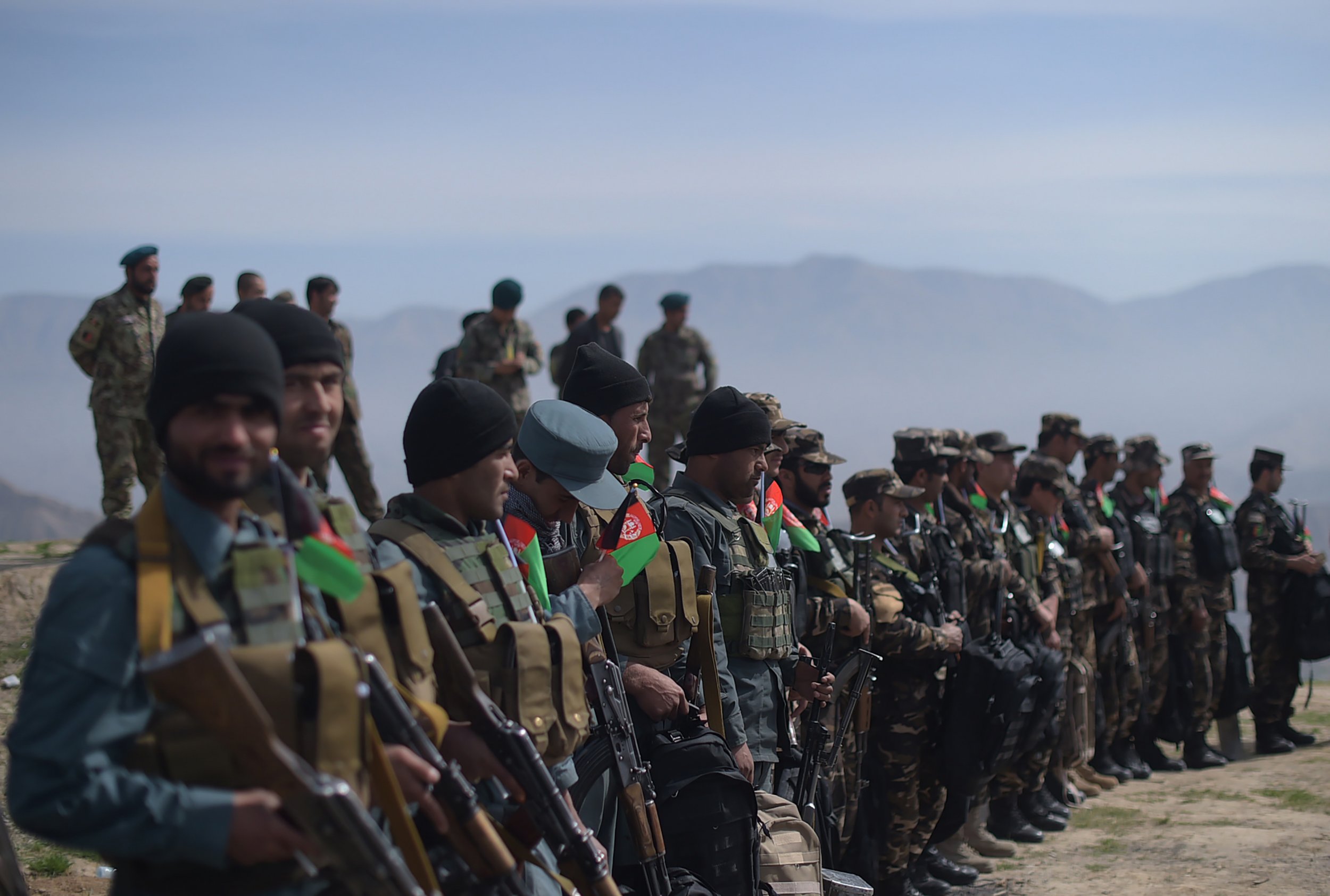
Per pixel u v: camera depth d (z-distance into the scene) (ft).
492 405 9.89
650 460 43.52
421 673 8.02
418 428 9.80
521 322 37.58
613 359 14.23
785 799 16.14
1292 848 23.13
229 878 6.36
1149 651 30.58
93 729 5.86
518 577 10.02
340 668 6.29
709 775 12.40
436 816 7.49
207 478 6.25
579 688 9.62
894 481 20.54
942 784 21.03
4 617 25.76
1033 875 21.93
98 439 30.48
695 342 43.14
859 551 19.10
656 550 12.85
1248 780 29.73
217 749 6.14
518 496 12.19
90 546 6.18
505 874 7.93
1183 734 31.55
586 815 11.50
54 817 5.76
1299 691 43.24
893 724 19.85
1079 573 27.17
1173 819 25.67
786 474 19.27
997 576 22.72
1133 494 32.01
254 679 6.12
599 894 8.77
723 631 14.78
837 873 15.40
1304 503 33.47
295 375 7.91
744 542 15.28
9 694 22.48
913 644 19.36
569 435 11.91
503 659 9.26
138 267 30.60
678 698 12.73
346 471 34.42
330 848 6.00
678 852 12.30
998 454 25.40
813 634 18.22
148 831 5.81
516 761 8.58
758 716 15.02
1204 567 32.07
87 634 5.92
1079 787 28.55
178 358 6.21
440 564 9.40
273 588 6.48
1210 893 20.58
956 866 21.83
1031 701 21.08
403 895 6.09
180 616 6.19
